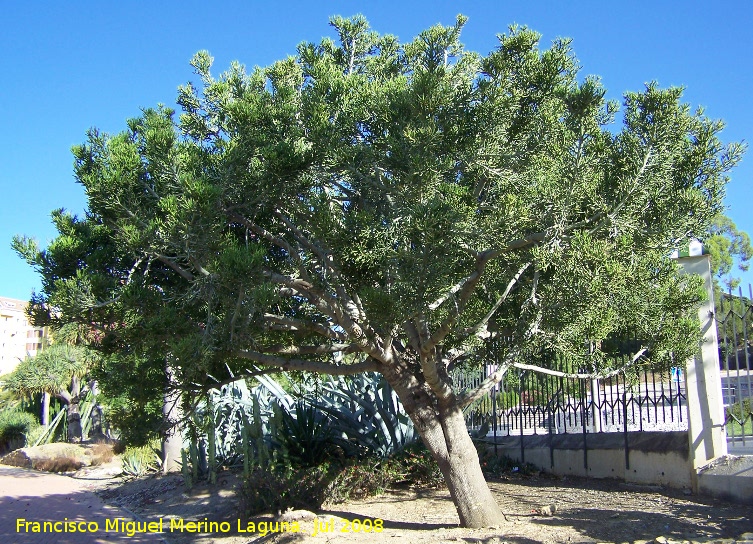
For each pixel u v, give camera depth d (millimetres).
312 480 9602
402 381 7699
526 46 7301
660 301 8172
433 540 6703
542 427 11656
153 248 6516
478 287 8367
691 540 6184
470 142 7031
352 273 6738
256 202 7016
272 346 7508
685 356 8312
